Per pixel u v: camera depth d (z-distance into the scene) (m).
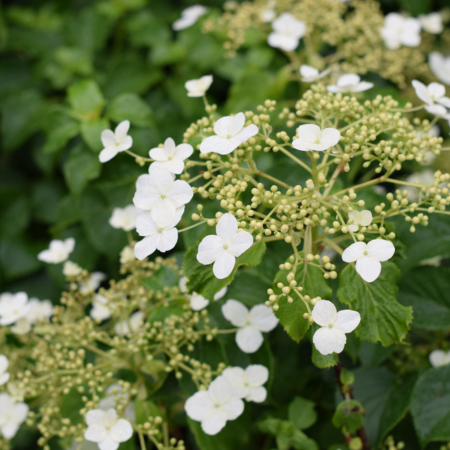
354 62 0.99
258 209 0.83
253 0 1.18
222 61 1.02
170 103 1.07
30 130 1.10
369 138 0.74
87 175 0.92
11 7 1.43
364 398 0.83
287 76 0.96
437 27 1.09
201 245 0.71
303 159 0.84
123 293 0.83
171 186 0.73
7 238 1.15
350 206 0.73
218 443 0.80
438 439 0.78
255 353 0.82
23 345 0.90
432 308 0.83
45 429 0.80
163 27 1.12
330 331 0.70
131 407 0.84
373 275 0.70
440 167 0.96
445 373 0.80
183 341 0.80
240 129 0.73
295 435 0.79
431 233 0.83
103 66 1.18
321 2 0.96
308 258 0.72
